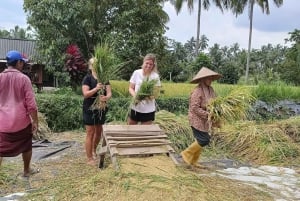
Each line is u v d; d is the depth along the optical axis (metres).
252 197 4.34
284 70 32.59
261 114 9.55
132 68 11.55
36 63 13.48
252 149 6.76
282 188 4.89
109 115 8.31
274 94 10.13
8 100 4.46
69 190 4.10
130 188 3.89
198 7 32.19
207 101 5.23
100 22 11.67
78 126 8.59
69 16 11.05
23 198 4.00
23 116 4.48
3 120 4.43
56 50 11.29
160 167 4.52
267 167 6.03
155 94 5.35
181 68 28.22
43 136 7.42
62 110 8.48
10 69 4.49
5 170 4.93
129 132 4.92
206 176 4.98
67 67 10.72
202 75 5.17
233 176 5.33
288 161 6.38
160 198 3.75
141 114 5.38
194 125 5.30
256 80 24.31
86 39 11.62
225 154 6.75
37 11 11.22
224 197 4.11
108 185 4.02
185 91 11.73
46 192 4.14
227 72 32.44
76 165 5.32
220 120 5.14
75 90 10.98
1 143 4.45
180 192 3.90
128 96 9.96
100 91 5.04
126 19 11.47
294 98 10.62
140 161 4.62
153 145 4.89
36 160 5.63
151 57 5.29
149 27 12.08
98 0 11.34
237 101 5.19
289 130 7.55
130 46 11.47
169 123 7.23
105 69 5.02
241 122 7.66
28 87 4.48
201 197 3.92
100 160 5.01
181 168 4.68
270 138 6.94
